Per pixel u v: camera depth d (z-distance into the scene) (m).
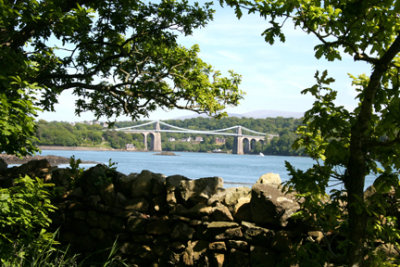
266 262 3.72
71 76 7.93
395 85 2.76
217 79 9.33
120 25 8.05
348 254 2.65
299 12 2.64
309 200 3.14
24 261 3.19
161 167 53.03
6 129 3.02
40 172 5.72
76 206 5.11
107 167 5.48
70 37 7.15
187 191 4.61
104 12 7.86
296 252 3.08
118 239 4.77
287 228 3.76
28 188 3.19
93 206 4.98
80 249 4.95
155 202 4.82
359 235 2.61
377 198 2.73
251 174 41.47
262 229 3.83
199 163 72.12
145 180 5.02
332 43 2.67
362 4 2.47
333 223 3.12
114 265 4.33
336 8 2.70
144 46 9.50
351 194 2.62
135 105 9.48
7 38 4.87
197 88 8.88
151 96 8.98
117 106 10.40
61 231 5.10
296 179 2.86
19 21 4.65
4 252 3.00
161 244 4.54
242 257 3.89
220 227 4.13
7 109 2.98
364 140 2.69
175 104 8.92
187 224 4.45
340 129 2.72
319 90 2.81
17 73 3.48
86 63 9.44
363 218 2.61
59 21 4.57
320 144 3.26
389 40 2.78
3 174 5.87
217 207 4.25
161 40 8.55
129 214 4.76
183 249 4.41
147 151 161.12
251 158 117.06
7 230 3.67
